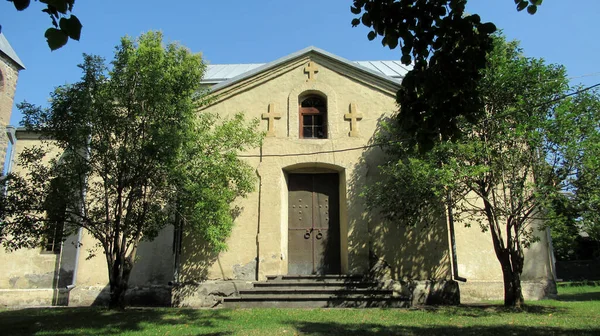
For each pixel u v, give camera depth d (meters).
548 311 10.07
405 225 12.09
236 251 12.62
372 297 11.04
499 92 10.48
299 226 13.56
